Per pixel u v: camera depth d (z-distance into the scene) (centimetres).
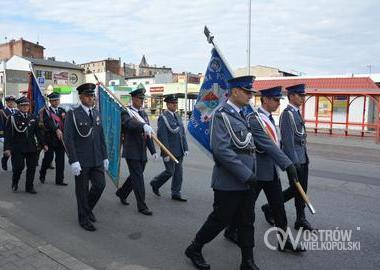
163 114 685
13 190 764
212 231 411
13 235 496
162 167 1007
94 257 457
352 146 1708
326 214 616
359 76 2956
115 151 698
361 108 2664
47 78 5641
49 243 495
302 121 518
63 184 817
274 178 467
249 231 402
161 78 5772
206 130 519
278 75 4809
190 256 429
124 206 663
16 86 4462
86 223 550
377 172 1005
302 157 514
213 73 517
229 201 399
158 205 667
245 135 396
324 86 2884
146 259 452
